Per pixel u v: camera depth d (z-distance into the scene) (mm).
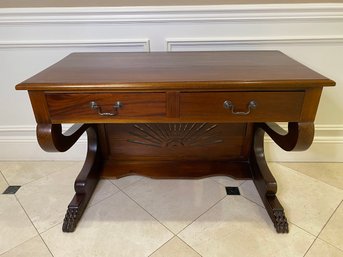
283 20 1163
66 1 1155
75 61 1012
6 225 1070
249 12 1148
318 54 1227
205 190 1274
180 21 1184
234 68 885
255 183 1271
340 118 1362
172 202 1197
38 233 1032
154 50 1253
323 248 952
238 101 791
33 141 1482
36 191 1275
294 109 801
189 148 1356
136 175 1370
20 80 1324
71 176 1396
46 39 1231
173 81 758
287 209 1137
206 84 751
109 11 1156
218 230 1040
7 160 1531
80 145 1498
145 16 1171
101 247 972
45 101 789
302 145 837
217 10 1146
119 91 775
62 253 948
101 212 1140
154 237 1013
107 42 1226
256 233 1022
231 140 1326
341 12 1124
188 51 1192
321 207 1147
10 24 1192
